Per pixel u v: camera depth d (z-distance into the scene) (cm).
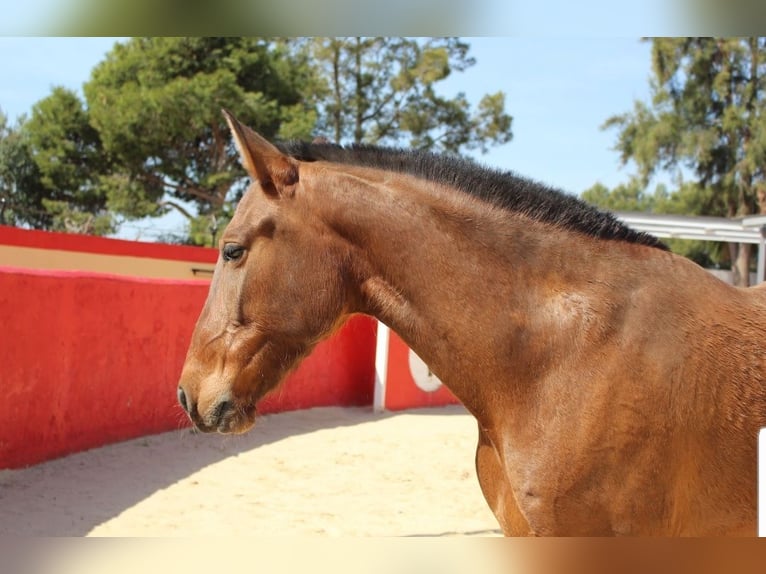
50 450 709
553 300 251
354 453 831
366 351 1178
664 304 247
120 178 2389
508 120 2612
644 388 237
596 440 237
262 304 266
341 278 269
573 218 262
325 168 273
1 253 1159
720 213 2702
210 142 2355
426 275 261
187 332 926
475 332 255
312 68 2586
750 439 240
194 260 1441
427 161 275
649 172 2755
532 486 244
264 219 267
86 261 1279
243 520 584
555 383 244
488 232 260
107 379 793
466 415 1126
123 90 2245
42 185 2455
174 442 833
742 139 2603
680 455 238
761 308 257
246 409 269
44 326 702
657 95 2698
